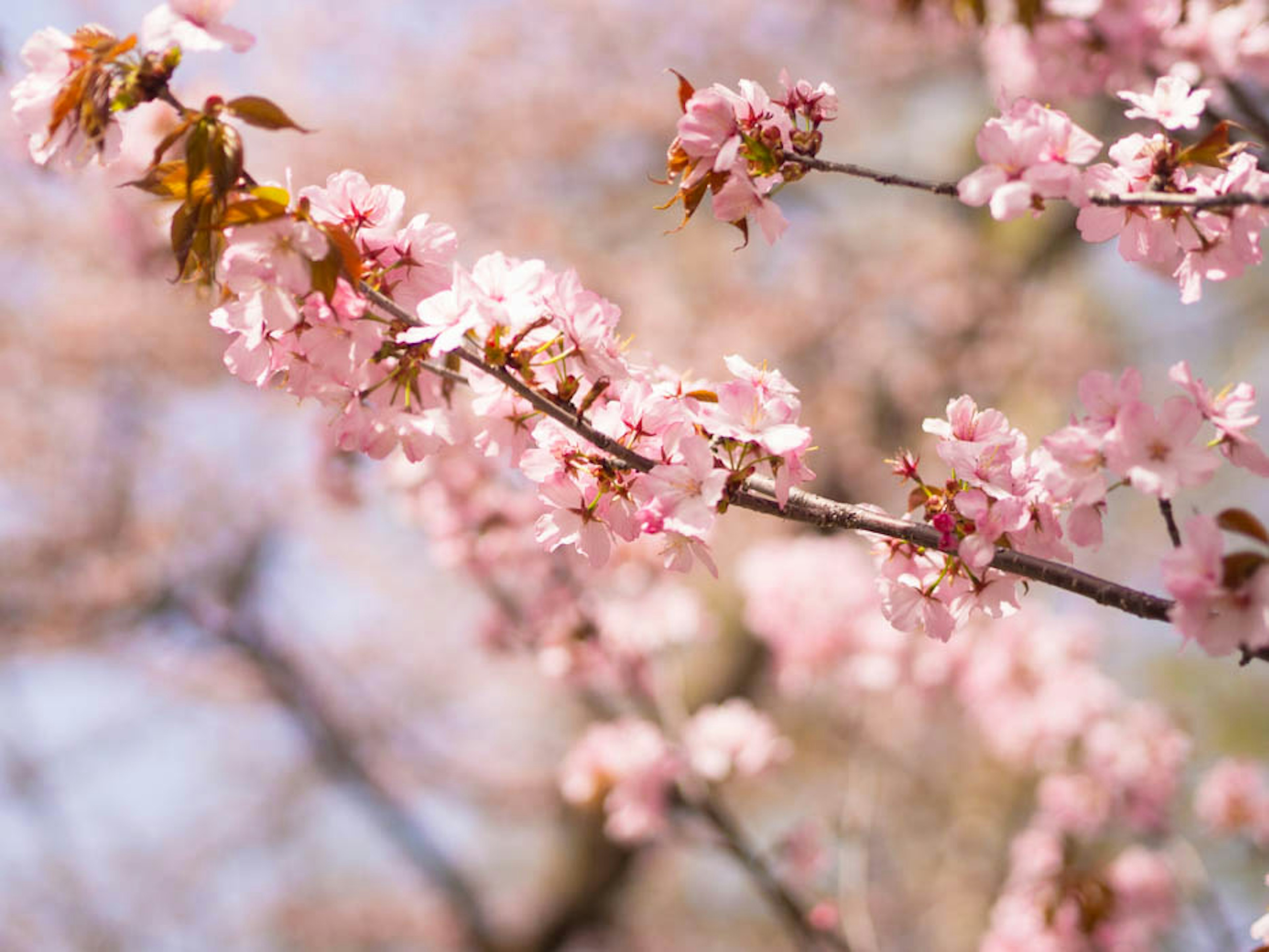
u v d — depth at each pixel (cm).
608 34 977
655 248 974
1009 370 930
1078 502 150
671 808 426
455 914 912
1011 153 161
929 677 511
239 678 1016
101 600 882
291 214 154
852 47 1012
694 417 168
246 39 155
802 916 412
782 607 522
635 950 1067
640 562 437
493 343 165
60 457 892
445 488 427
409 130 933
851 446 918
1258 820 475
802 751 934
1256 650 138
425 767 1045
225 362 171
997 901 790
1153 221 186
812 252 990
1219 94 301
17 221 809
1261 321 934
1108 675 984
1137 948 451
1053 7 297
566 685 466
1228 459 153
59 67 159
